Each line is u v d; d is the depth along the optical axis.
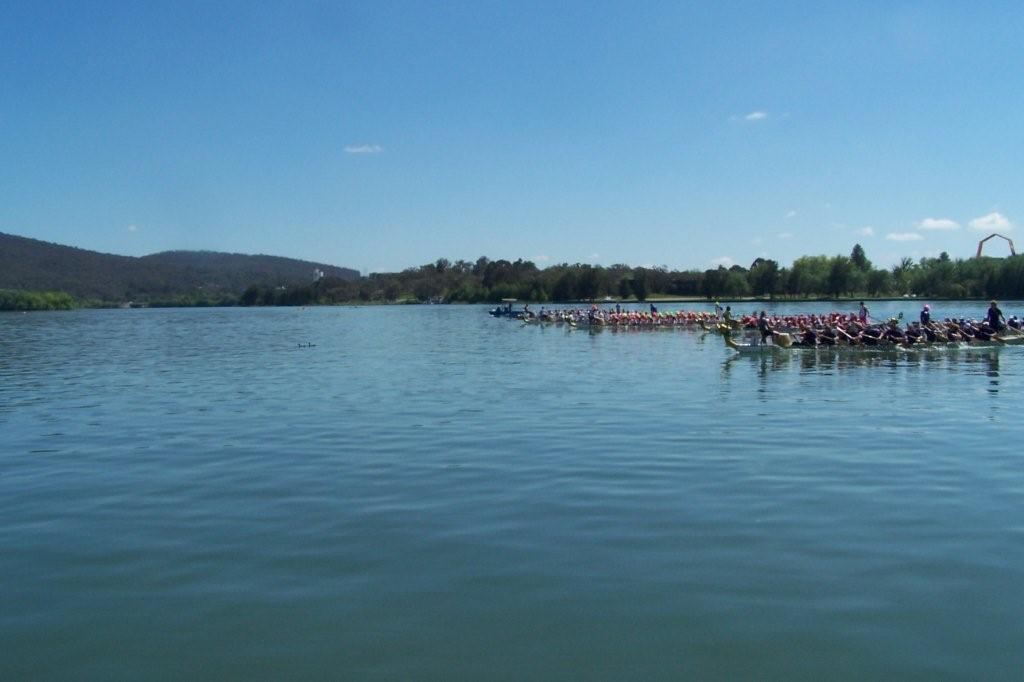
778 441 21.16
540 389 33.22
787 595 11.05
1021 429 22.56
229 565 12.53
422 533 13.84
